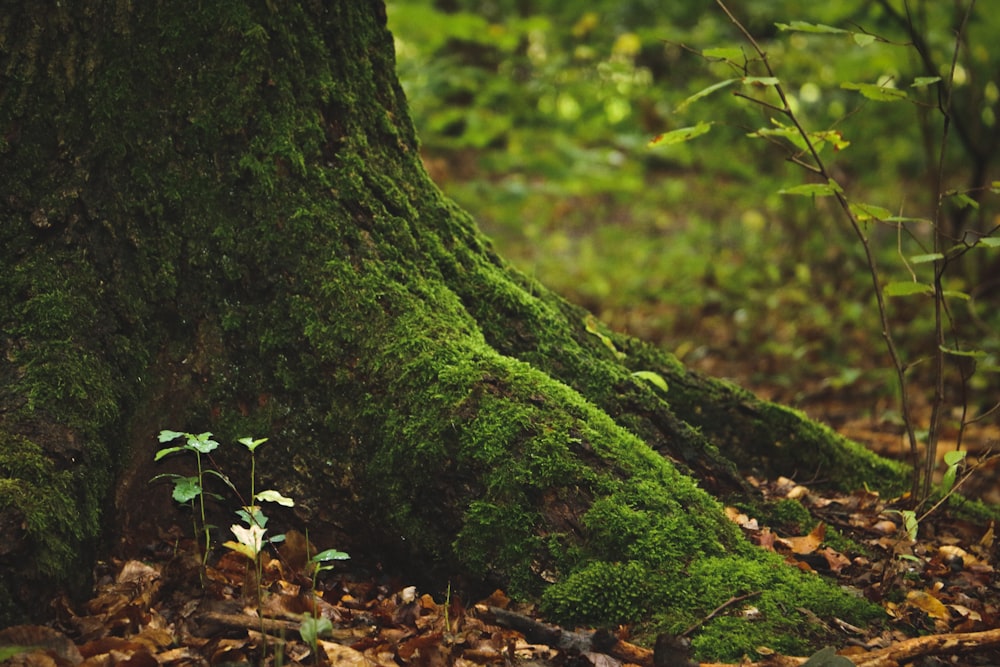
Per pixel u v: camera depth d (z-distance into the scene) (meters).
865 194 9.79
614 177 8.38
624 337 3.54
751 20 9.70
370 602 2.57
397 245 2.95
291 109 2.84
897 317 7.23
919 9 7.04
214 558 2.71
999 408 3.05
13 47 2.64
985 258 7.34
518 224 9.35
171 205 2.75
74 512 2.35
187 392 2.78
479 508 2.55
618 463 2.67
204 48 2.77
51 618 2.26
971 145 6.78
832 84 8.05
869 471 3.62
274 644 2.21
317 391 2.76
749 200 9.23
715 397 3.51
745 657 2.28
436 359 2.70
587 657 2.24
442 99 7.79
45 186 2.65
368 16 3.14
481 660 2.25
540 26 7.66
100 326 2.64
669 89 8.96
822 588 2.56
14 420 2.39
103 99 2.69
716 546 2.61
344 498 2.73
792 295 7.70
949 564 3.02
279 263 2.78
